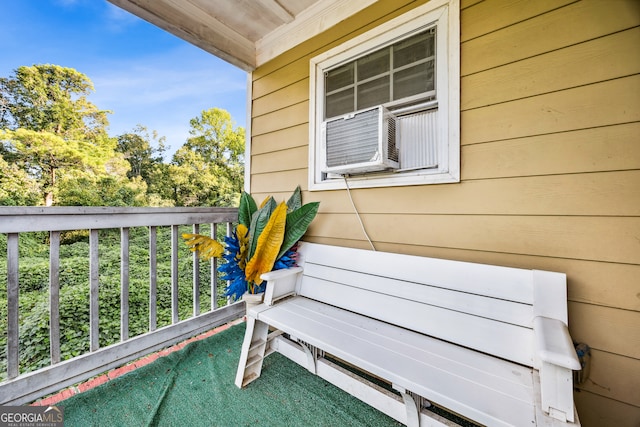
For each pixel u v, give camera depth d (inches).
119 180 423.8
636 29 38.9
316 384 59.5
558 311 38.4
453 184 54.6
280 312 58.0
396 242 62.5
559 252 44.2
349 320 54.5
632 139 39.0
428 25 58.2
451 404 31.9
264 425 48.5
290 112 85.1
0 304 147.8
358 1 69.0
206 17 80.1
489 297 43.8
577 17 42.9
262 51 93.4
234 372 63.6
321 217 76.7
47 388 53.7
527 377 36.4
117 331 123.3
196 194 486.0
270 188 91.3
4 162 335.3
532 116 46.5
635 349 38.7
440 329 47.1
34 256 251.3
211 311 85.7
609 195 40.5
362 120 58.8
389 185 62.7
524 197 47.2
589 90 41.9
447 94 54.9
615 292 40.1
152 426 48.1
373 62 67.5
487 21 50.7
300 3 76.6
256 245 74.1
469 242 52.7
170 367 65.2
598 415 41.2
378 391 49.3
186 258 265.6
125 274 66.4
